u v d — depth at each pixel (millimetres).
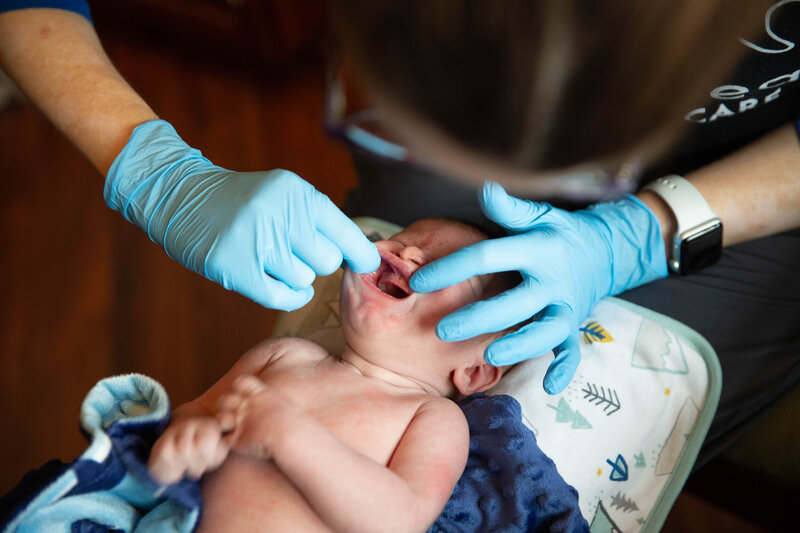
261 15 2523
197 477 760
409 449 864
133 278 2113
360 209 1355
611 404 1041
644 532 988
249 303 2072
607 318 1126
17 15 1061
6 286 2086
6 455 1717
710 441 1087
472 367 1039
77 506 792
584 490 999
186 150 1006
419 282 905
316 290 1271
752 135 1187
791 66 952
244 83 2717
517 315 907
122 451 764
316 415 908
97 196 2328
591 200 1242
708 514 1542
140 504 869
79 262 2150
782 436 1120
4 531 695
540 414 1024
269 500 816
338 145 2441
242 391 797
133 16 2816
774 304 1109
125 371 1898
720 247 1115
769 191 1104
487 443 946
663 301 1137
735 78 962
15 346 1945
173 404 1838
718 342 1098
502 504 903
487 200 969
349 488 752
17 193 2344
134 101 1062
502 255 924
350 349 1028
